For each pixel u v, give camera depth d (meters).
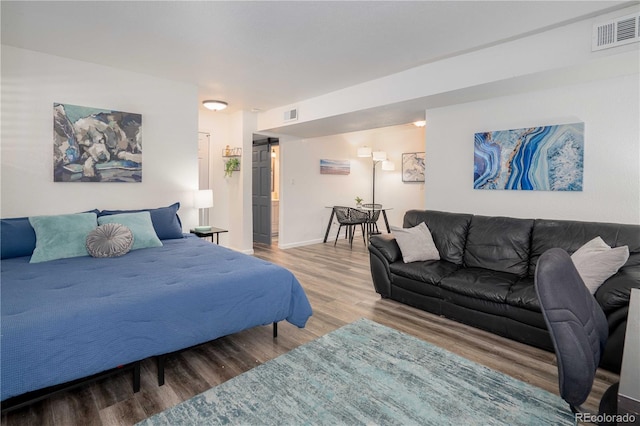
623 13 2.35
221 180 5.75
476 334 2.67
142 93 3.79
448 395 1.91
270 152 6.35
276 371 2.14
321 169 6.77
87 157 3.45
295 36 2.78
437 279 2.97
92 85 3.46
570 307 1.07
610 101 2.88
